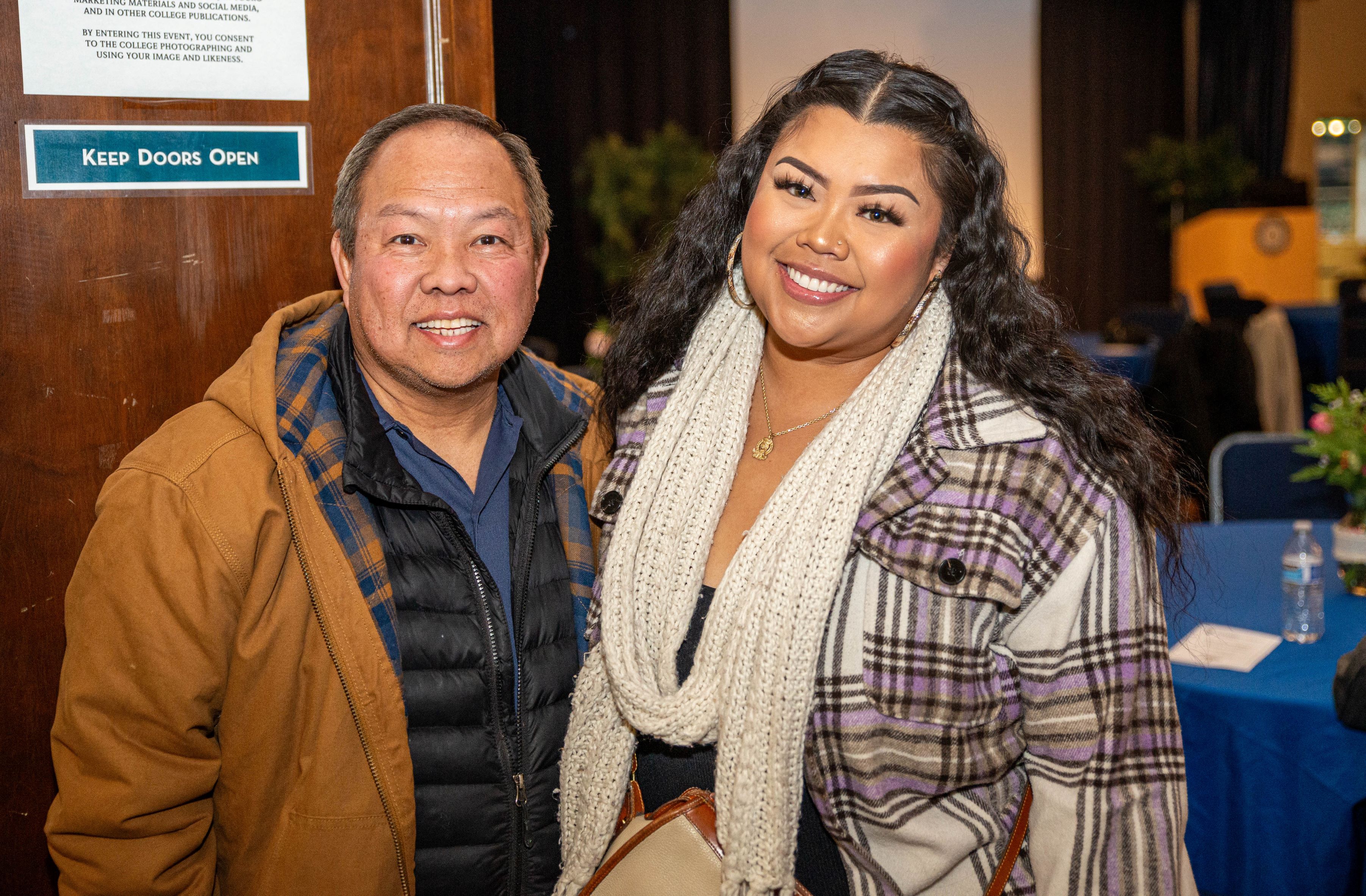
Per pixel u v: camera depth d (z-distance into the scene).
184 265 1.38
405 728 1.20
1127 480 1.17
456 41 1.52
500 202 1.20
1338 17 11.51
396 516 1.26
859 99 1.16
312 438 1.21
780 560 1.19
